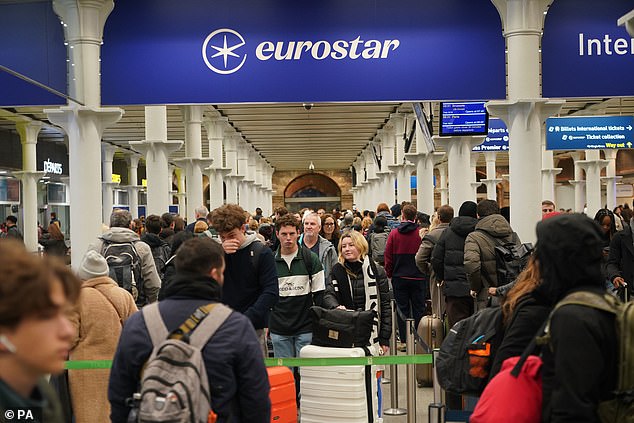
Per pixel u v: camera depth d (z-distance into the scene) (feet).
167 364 8.80
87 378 16.05
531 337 9.28
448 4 28.53
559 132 58.18
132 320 9.61
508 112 28.50
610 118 57.77
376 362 15.35
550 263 8.34
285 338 20.47
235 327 9.40
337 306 20.43
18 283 5.12
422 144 66.64
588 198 86.07
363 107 76.64
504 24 28.27
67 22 27.53
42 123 70.08
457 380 11.11
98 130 27.91
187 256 9.78
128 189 124.06
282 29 28.50
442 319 26.91
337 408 17.46
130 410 9.53
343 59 28.55
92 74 27.76
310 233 26.12
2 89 26.76
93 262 16.49
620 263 27.58
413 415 17.58
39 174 71.15
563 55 28.66
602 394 7.79
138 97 28.30
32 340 5.22
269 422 9.86
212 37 28.48
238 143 109.50
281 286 20.40
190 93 28.45
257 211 65.16
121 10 28.35
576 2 28.58
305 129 98.32
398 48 28.58
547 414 8.21
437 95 28.53
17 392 5.24
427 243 27.53
